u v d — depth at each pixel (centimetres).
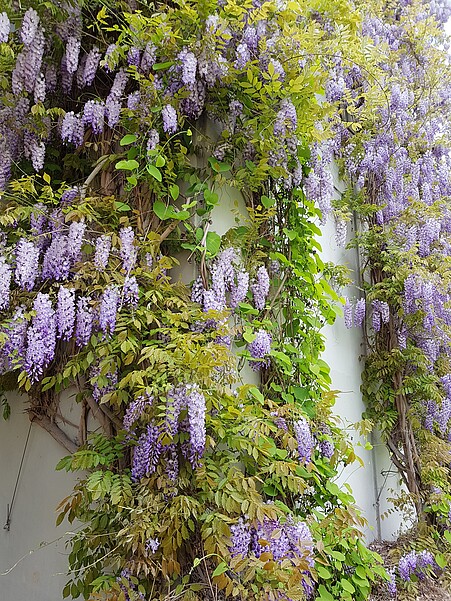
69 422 247
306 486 194
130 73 222
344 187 385
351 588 230
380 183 378
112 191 238
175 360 179
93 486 175
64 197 218
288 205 261
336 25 252
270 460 203
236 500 172
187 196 232
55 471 251
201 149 236
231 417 191
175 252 230
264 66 230
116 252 206
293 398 238
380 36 413
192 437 171
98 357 202
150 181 222
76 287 195
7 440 278
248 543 172
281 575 159
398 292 352
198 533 192
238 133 235
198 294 213
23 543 255
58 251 200
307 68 232
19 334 190
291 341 253
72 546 222
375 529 339
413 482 340
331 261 343
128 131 231
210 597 183
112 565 191
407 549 312
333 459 236
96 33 244
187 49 216
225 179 230
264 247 251
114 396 190
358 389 354
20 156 237
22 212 201
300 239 263
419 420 351
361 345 365
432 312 340
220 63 220
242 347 232
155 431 182
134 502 179
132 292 195
